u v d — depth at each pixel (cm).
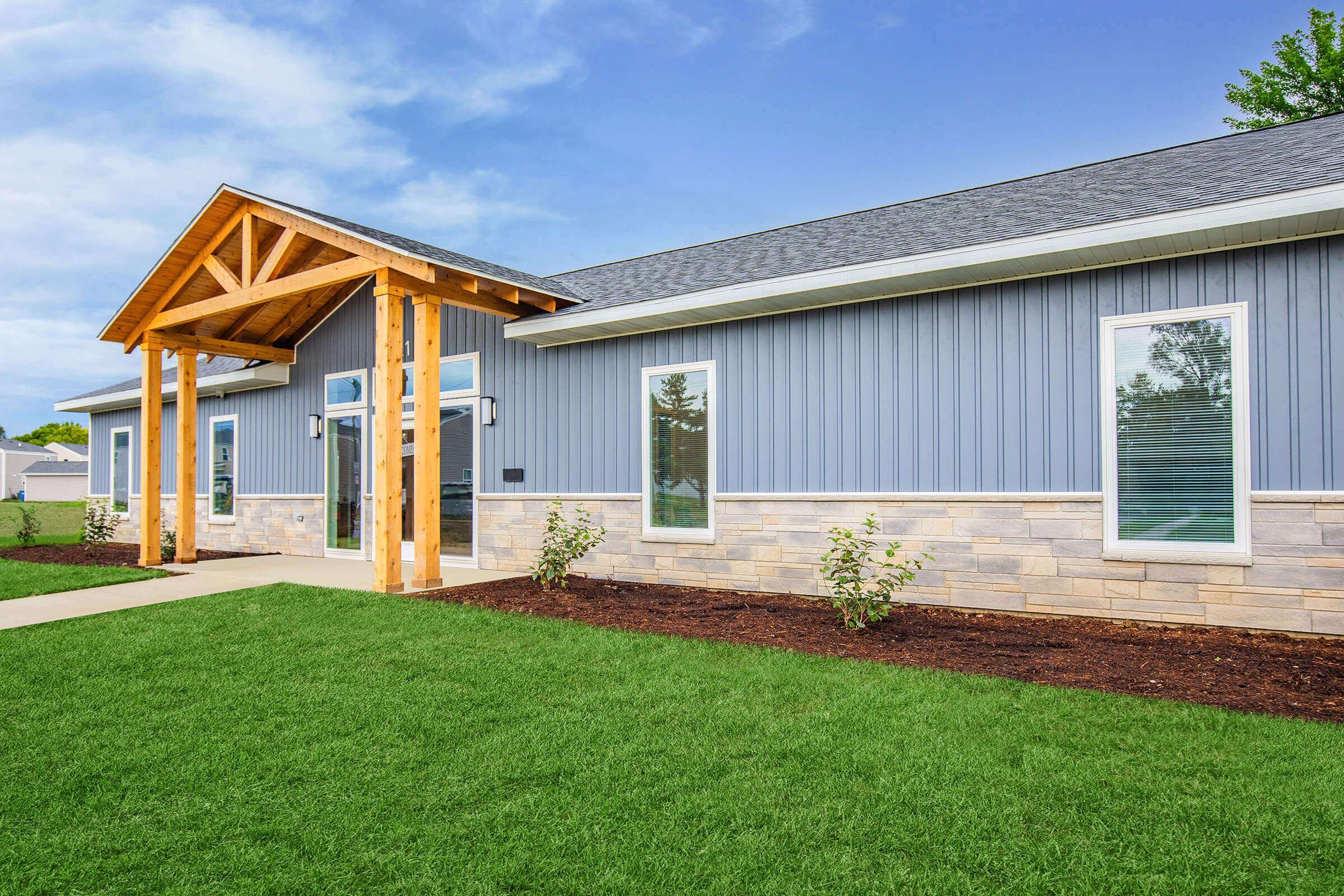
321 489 1259
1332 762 345
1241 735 380
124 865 275
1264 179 602
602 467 952
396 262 815
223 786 342
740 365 852
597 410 959
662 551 899
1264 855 272
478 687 483
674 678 498
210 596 795
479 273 846
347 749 383
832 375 793
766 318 838
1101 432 659
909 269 693
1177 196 632
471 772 355
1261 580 596
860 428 775
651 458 916
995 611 700
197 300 1130
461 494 1084
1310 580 579
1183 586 625
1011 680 481
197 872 271
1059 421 678
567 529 888
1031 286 695
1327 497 571
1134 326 650
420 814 313
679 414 896
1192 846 279
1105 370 658
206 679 505
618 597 803
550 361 1004
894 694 456
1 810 321
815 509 798
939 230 785
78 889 261
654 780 344
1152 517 640
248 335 1266
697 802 321
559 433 992
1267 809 304
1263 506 596
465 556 1075
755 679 493
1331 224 559
